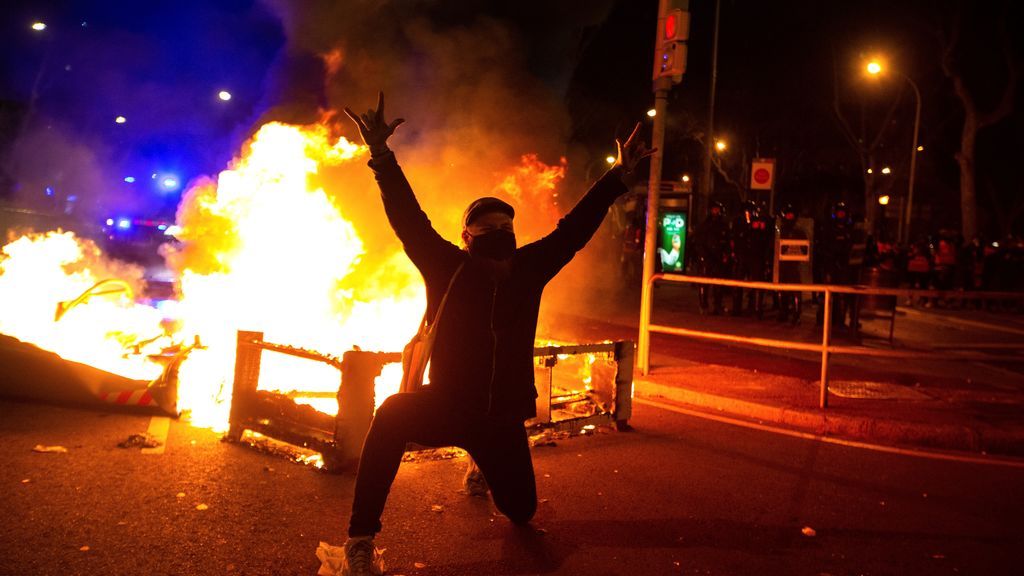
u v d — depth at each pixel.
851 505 5.10
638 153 4.14
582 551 4.14
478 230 3.81
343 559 3.61
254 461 5.25
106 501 4.36
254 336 5.64
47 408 6.09
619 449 6.15
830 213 14.06
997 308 22.02
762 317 15.13
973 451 6.70
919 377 9.75
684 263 23.61
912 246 22.97
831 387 8.50
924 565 4.19
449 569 3.84
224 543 3.95
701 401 7.94
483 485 4.86
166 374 6.12
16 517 4.05
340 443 5.08
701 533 4.48
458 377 3.66
